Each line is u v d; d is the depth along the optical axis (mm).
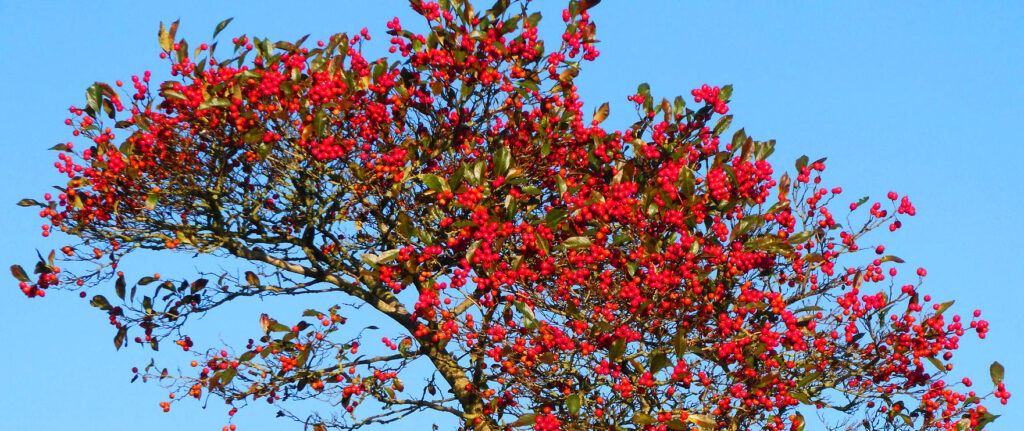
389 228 11164
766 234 9867
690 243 9508
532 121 11148
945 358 10031
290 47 10766
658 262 9766
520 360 9766
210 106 10000
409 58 10969
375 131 11000
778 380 9641
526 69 11117
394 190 10492
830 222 10234
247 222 11516
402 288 10125
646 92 10984
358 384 10961
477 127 11281
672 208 9906
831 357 10102
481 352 10555
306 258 11805
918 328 9828
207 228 11328
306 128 10367
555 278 10031
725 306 9977
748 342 9711
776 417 9617
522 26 10969
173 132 10430
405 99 11055
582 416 9812
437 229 10859
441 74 10812
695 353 9672
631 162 10305
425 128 11242
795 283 10234
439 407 11289
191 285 11258
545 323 9625
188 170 10641
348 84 10570
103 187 10531
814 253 10016
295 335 10695
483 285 9711
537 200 11188
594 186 10750
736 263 9664
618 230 10141
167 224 11023
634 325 9828
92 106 10453
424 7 10781
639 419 9195
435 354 11578
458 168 9828
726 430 9664
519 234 9977
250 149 10672
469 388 11195
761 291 10016
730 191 10281
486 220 9562
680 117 10844
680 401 9820
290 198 11281
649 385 9453
